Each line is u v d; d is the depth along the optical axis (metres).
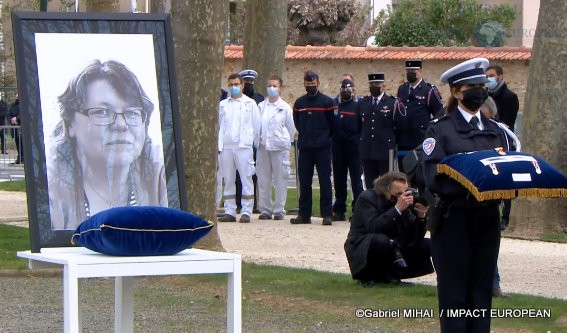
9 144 29.36
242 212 20.75
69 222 8.34
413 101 19.16
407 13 42.34
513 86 31.41
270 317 11.24
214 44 14.40
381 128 19.41
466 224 8.73
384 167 19.45
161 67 8.83
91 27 8.67
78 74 8.55
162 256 7.25
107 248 7.15
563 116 18.88
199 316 11.34
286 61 33.44
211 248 14.81
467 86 8.75
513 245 17.80
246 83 21.97
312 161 20.23
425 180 8.73
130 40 8.77
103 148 8.55
